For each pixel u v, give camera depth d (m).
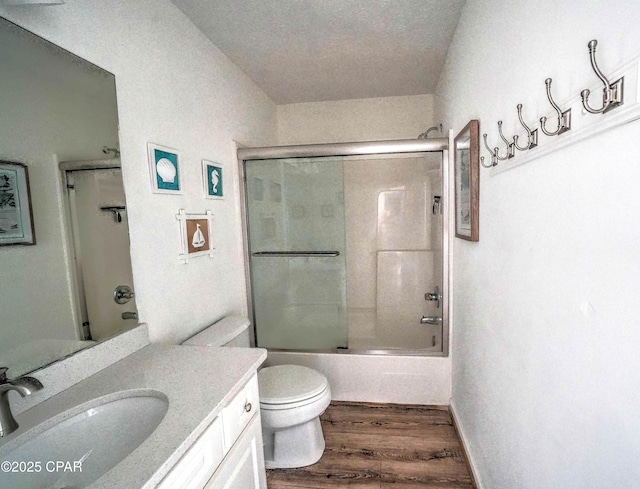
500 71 1.12
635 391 0.52
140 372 1.06
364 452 1.77
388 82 2.66
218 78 1.99
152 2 1.41
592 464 0.64
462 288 1.79
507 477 1.12
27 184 0.91
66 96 1.02
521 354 0.98
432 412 2.12
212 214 1.87
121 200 1.21
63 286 1.00
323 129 3.14
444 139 2.05
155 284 1.38
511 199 1.04
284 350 2.38
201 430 0.79
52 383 0.93
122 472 0.64
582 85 0.65
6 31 0.85
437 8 1.66
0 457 0.73
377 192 2.58
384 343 2.40
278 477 1.63
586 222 0.65
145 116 1.34
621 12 0.53
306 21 1.74
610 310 0.58
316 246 2.37
